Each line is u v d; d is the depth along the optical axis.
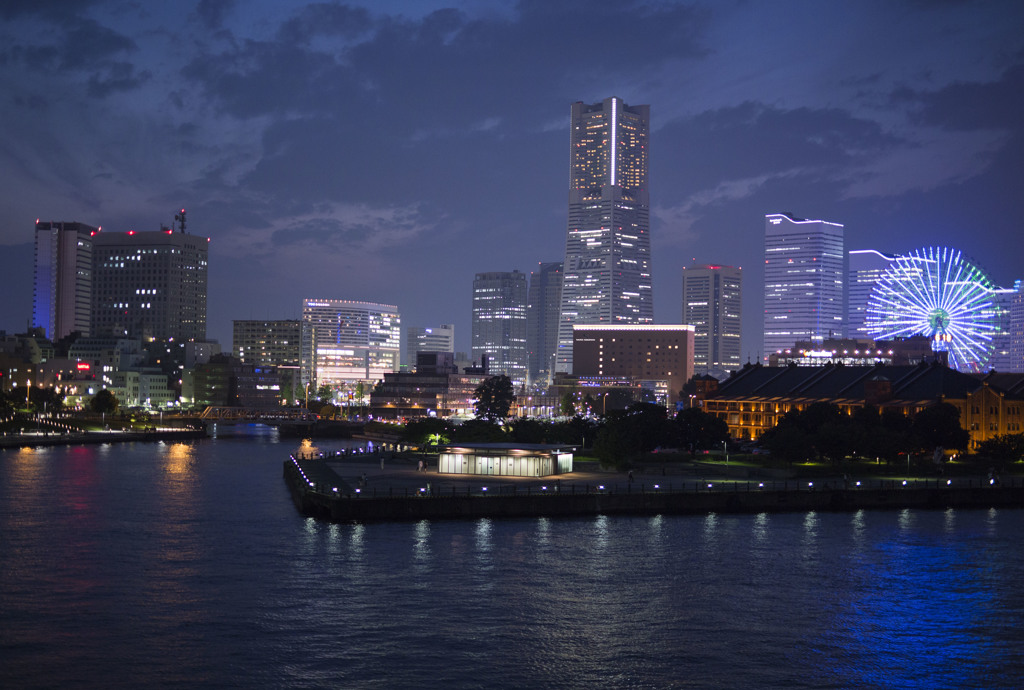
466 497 163.62
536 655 92.81
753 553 136.62
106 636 96.12
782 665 91.50
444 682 85.81
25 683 83.88
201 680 85.12
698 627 102.00
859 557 135.00
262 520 160.50
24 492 196.12
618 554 134.75
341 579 118.50
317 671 87.69
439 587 115.38
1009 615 108.12
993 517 171.88
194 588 113.69
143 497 191.25
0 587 113.50
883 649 96.44
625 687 85.56
